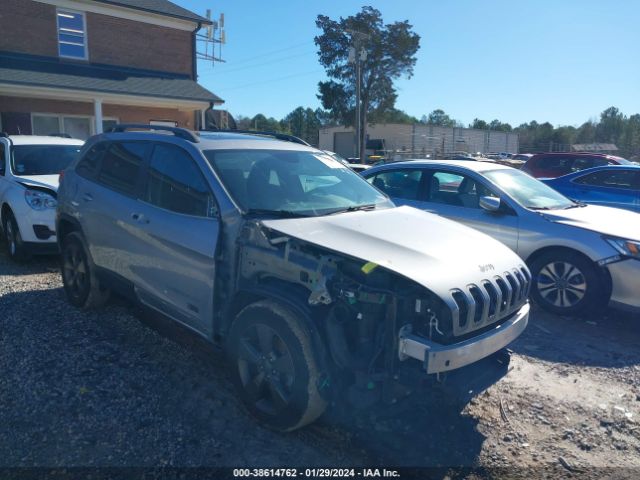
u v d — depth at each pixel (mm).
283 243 3348
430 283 2963
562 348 4910
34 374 3918
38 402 3551
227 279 3580
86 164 5184
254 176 3977
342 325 3119
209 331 3715
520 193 6395
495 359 3537
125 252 4438
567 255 5652
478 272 3271
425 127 59531
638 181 9273
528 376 4324
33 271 6988
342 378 3145
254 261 3455
